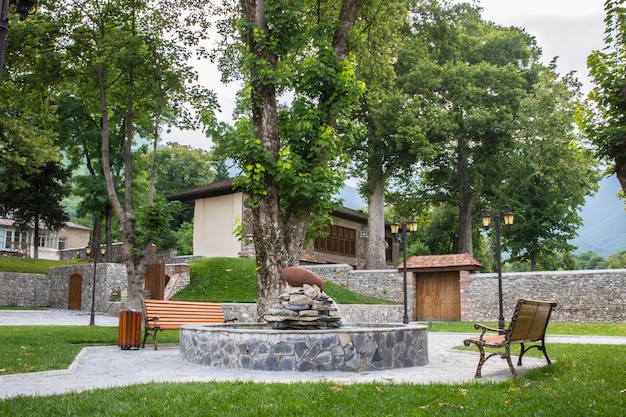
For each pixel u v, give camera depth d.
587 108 10.46
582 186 39.41
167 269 27.50
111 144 37.22
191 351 10.29
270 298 12.86
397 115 36.06
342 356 8.90
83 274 29.58
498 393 6.41
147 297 25.75
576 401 5.95
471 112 36.12
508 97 38.12
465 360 10.78
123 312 12.78
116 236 61.22
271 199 13.12
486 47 42.56
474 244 52.69
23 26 19.11
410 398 6.11
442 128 35.84
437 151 38.03
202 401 5.90
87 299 28.83
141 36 21.00
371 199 39.75
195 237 38.59
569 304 25.95
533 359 10.84
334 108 13.31
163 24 21.64
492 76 37.78
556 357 10.88
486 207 42.28
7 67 20.72
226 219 36.78
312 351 8.84
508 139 36.97
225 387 6.75
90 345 13.36
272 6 13.46
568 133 38.53
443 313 29.41
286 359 8.83
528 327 8.52
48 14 20.61
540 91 38.72
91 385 7.24
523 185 39.03
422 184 43.72
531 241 39.72
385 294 31.39
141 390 6.49
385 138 37.16
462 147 38.81
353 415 5.37
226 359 9.32
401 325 11.95
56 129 34.19
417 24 40.25
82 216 40.09
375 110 35.56
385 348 9.34
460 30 41.66
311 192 12.69
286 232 13.54
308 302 10.36
